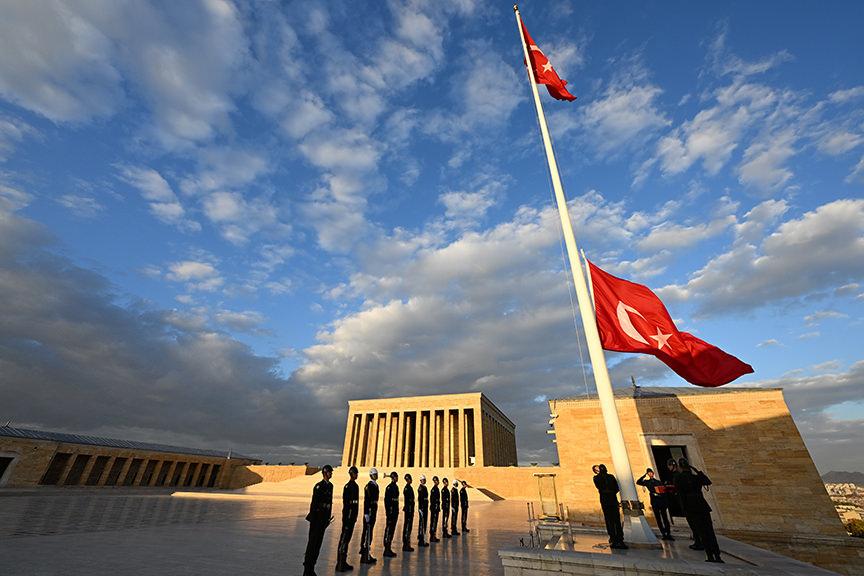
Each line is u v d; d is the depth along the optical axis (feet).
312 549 25.44
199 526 49.90
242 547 35.73
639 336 43.68
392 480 36.96
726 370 41.39
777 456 58.18
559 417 68.44
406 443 194.29
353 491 29.94
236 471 201.05
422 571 28.86
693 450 61.52
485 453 187.01
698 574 24.85
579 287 42.96
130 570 25.05
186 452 192.65
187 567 26.73
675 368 42.73
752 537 55.11
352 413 203.82
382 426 200.13
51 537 35.83
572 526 51.08
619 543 32.48
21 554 27.86
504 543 42.68
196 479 191.52
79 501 80.48
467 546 40.86
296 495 128.98
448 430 188.85
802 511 54.95
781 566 27.12
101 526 45.93
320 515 26.04
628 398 66.80
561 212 46.60
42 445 136.67
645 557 27.84
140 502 87.25
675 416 63.93
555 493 64.13
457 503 51.06
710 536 28.86
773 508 56.03
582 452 65.21
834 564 51.31
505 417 247.91
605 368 39.52
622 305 45.57
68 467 144.46
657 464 61.82
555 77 56.29
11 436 130.62
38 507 63.41
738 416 61.62
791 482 56.65
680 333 44.37
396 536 49.03
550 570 27.66
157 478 175.22
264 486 159.53
